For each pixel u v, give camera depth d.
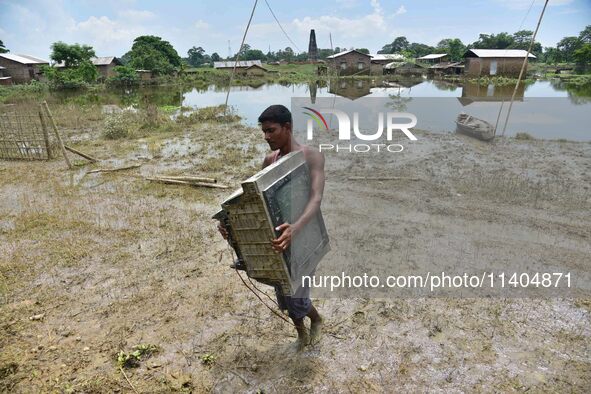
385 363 2.79
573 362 2.70
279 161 2.12
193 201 6.46
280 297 2.63
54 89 37.38
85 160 9.42
